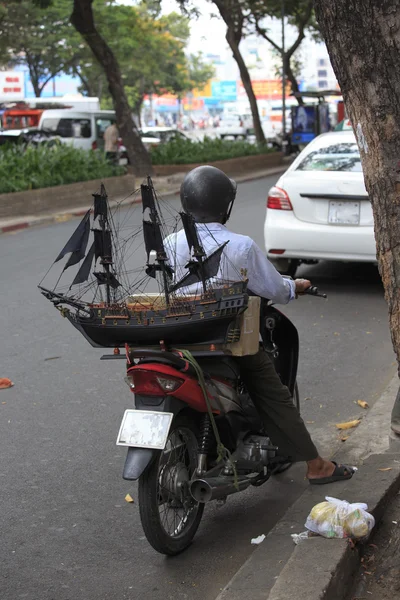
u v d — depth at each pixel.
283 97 36.69
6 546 3.95
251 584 3.39
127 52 47.38
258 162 29.89
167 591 3.57
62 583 3.63
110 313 3.63
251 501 4.41
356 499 3.90
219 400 3.79
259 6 37.53
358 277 9.86
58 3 42.38
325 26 3.12
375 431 5.05
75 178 19.17
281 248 8.84
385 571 3.50
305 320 7.99
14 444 5.16
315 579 3.19
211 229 3.82
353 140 9.45
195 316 3.49
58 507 4.34
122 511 4.30
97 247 3.64
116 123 24.70
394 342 3.28
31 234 14.86
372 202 3.20
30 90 70.38
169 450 3.76
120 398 5.96
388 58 2.98
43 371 6.58
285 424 3.99
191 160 26.33
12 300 9.02
